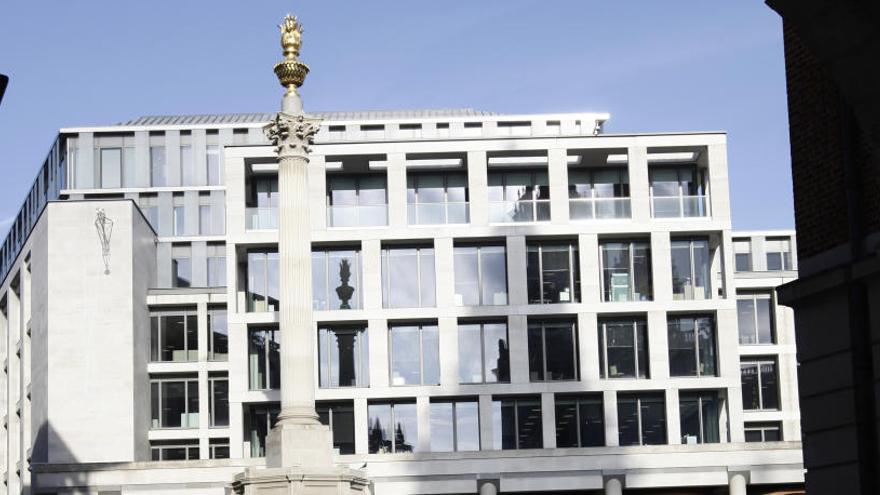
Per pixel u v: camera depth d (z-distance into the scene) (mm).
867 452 24641
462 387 71438
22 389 88312
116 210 83188
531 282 73188
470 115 131125
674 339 72875
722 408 72125
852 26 17797
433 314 72062
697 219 72875
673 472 69312
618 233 72750
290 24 49969
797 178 27453
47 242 82125
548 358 72562
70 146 107250
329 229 72500
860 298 25016
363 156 73188
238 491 46625
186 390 87562
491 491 69125
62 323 81438
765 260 112812
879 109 18156
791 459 69438
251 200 75188
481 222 72750
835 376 25406
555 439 70938
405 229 72688
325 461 47219
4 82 16625
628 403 72312
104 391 81000
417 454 69562
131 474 69812
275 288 73688
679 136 72938
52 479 69812
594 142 73062
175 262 105812
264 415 73250
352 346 72688
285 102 49625
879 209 25094
